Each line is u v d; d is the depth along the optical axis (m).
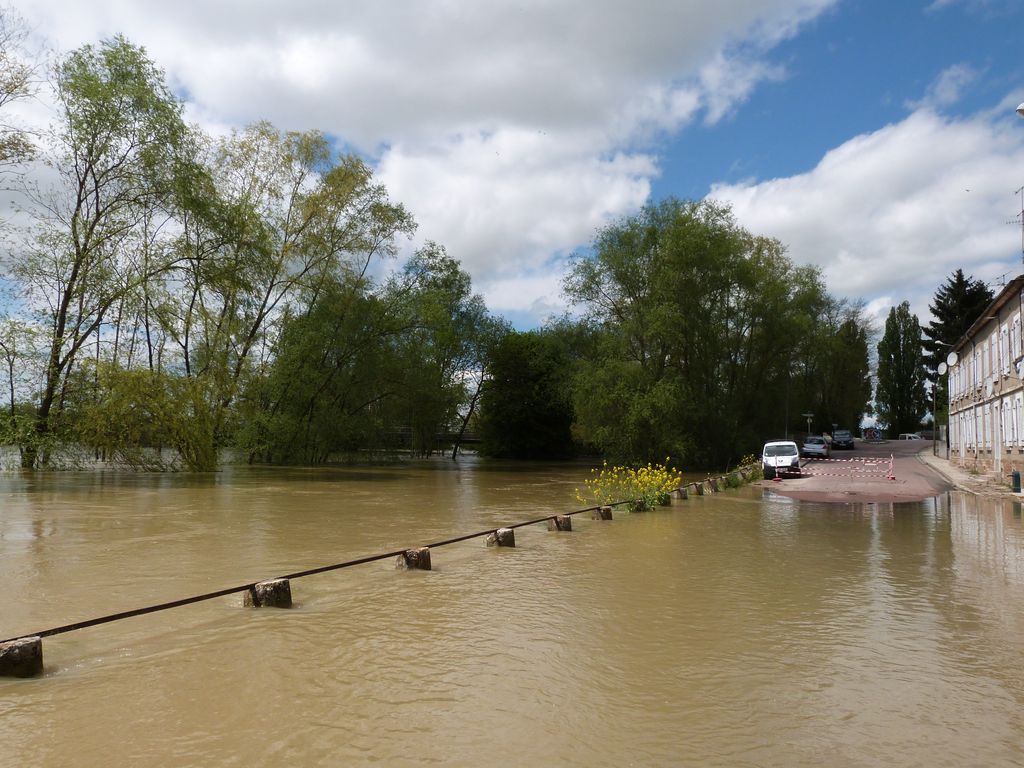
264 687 5.37
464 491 25.19
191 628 7.04
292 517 16.36
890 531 15.24
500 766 4.07
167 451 31.08
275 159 38.84
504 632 6.96
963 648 6.56
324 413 40.50
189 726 4.61
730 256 40.31
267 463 40.81
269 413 38.88
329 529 14.39
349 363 42.12
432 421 51.62
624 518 17.70
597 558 11.49
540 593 8.76
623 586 9.22
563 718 4.81
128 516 15.98
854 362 80.12
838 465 42.41
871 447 67.75
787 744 4.44
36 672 5.64
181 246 30.19
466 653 6.26
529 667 5.89
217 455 35.34
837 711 5.00
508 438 60.09
